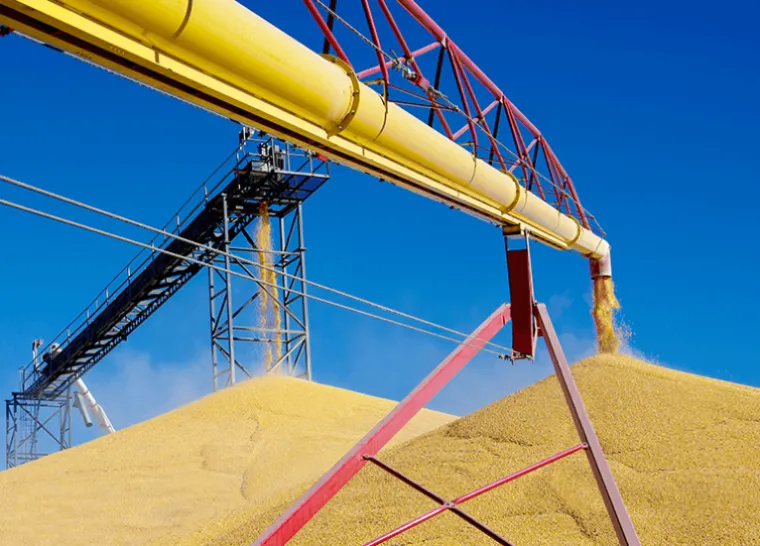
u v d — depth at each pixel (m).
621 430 22.97
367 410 36.31
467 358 13.98
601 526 18.67
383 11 12.22
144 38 8.16
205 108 9.50
